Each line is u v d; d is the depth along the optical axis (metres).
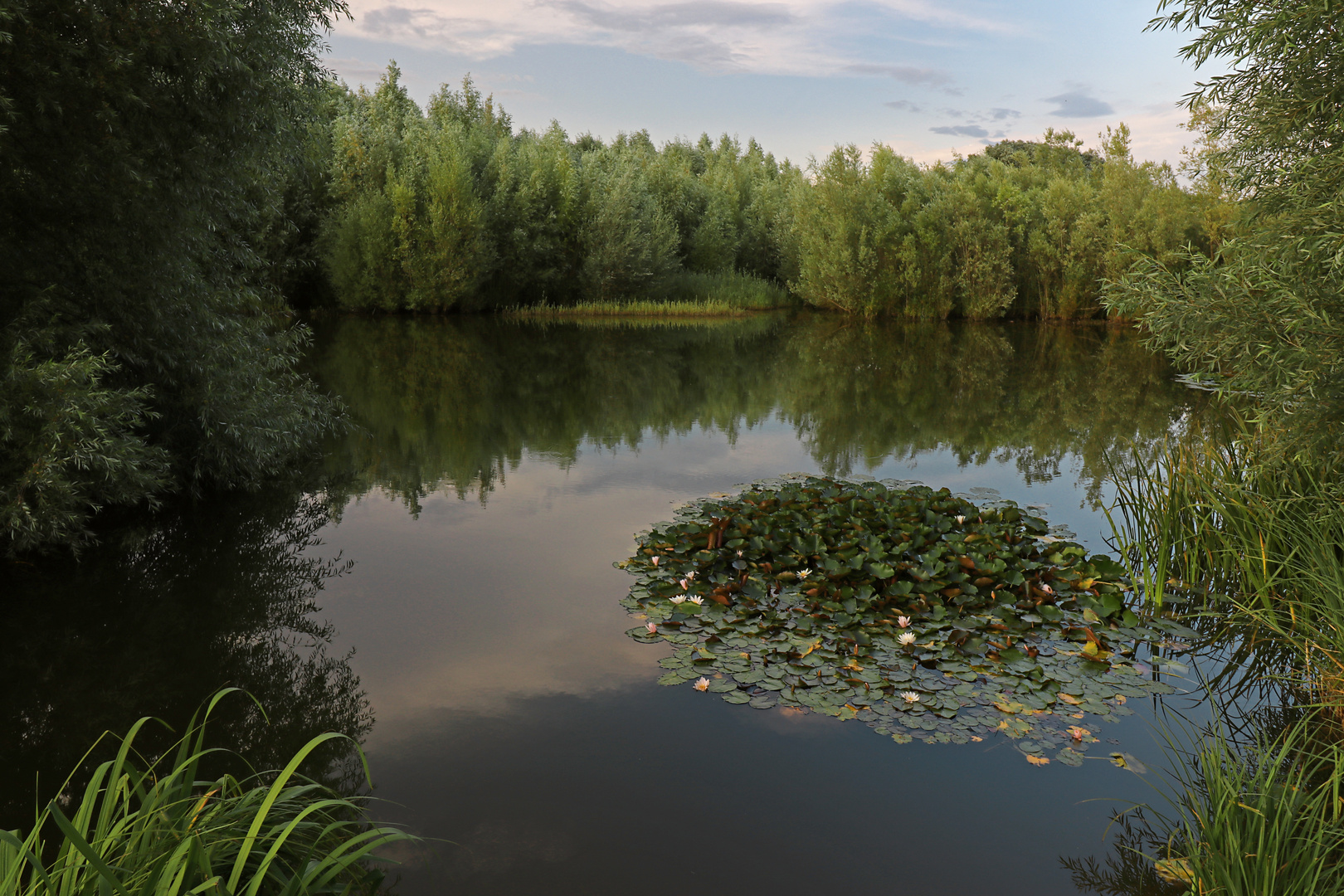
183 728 3.57
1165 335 4.34
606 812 3.00
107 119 5.67
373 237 23.48
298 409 8.26
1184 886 2.65
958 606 4.77
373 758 3.32
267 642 4.40
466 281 24.91
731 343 20.31
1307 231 3.68
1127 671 4.14
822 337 22.33
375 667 4.12
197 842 1.92
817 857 2.78
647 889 2.61
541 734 3.52
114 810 2.38
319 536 6.15
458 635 4.50
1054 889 2.64
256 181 7.52
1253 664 4.28
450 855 2.76
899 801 3.10
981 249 27.34
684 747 3.44
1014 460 8.86
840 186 28.05
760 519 5.87
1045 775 3.27
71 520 5.45
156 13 5.84
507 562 5.63
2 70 5.29
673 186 34.03
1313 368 3.58
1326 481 4.39
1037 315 29.31
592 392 13.02
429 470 8.19
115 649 4.31
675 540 5.72
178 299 6.72
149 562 5.56
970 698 3.83
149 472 6.30
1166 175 26.11
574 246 28.77
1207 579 5.31
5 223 5.98
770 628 4.53
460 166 24.16
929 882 2.67
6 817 2.96
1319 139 4.19
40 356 5.70
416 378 13.81
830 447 9.44
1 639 4.39
